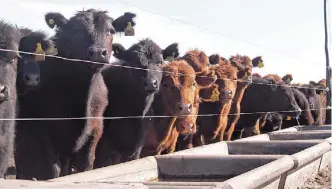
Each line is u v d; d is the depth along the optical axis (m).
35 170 7.11
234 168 6.38
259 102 10.61
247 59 10.00
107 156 7.70
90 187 4.52
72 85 7.17
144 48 7.69
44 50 6.93
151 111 7.86
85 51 7.12
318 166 7.33
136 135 7.66
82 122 7.13
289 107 10.73
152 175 6.38
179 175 6.46
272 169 5.93
